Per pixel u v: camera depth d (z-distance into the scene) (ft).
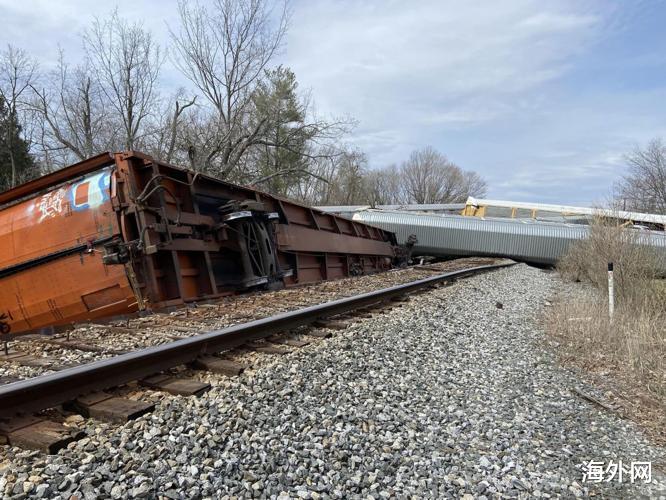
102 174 27.55
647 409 18.51
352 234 61.93
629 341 25.57
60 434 10.42
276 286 37.70
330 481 10.30
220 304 29.17
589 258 58.34
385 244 73.97
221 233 33.24
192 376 15.33
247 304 29.32
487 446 13.46
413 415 14.64
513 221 87.71
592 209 58.70
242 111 103.91
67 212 28.14
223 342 17.67
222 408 12.65
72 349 18.11
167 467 9.72
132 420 11.50
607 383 21.42
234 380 14.83
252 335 19.21
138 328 21.67
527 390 19.13
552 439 14.71
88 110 105.29
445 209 118.32
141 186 28.22
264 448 11.06
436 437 13.48
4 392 10.91
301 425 12.46
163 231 27.66
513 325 31.40
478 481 11.37
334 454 11.39
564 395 19.16
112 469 9.43
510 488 11.28
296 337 20.85
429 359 20.76
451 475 11.44
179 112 93.45
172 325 22.48
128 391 13.65
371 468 11.09
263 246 36.24
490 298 40.60
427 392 16.92
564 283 64.59
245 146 101.09
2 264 29.99
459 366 20.66
